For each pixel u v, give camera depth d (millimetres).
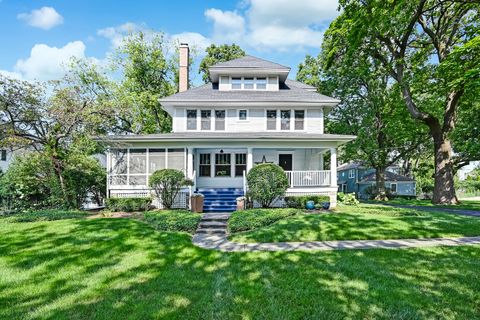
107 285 4570
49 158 12336
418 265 5469
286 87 18438
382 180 26203
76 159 13352
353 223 9125
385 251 6461
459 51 12008
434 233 8133
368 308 3758
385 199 25609
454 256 6066
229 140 13273
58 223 9031
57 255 6074
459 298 4043
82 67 21219
